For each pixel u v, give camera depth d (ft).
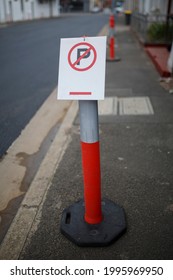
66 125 16.26
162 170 11.67
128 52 38.47
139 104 18.80
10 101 20.79
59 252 8.14
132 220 9.12
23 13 122.62
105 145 13.74
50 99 21.13
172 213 9.36
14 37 58.65
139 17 49.32
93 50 7.02
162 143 13.80
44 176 11.57
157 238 8.45
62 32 66.39
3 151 13.98
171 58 23.54
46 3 150.92
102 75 6.97
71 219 9.02
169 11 38.11
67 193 10.49
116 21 106.22
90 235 8.38
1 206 10.20
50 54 38.14
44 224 9.11
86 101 7.20
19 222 9.23
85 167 8.04
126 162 12.28
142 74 26.61
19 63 33.22
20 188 11.19
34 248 8.27
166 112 17.35
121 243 8.34
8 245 8.40
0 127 16.60
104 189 10.59
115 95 20.97
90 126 7.44
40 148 14.21
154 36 38.99
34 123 17.08
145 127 15.49
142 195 10.23
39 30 73.46
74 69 7.14
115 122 16.22
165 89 21.80
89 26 82.33
